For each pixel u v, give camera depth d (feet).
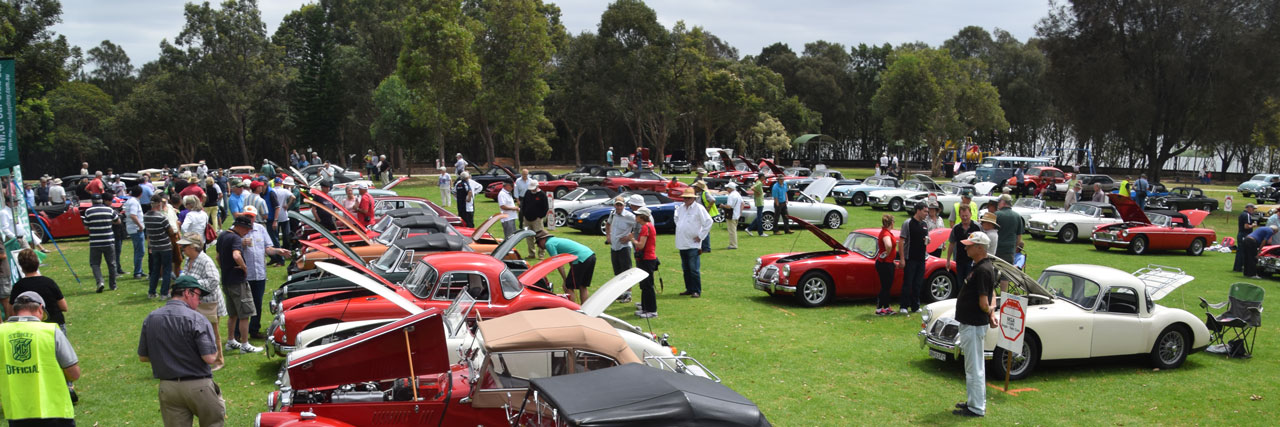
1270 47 137.49
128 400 24.85
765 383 27.32
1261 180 166.40
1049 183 130.72
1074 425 23.68
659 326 35.99
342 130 238.27
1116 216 79.30
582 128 244.83
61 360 18.60
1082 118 156.56
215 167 270.67
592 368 18.48
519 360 18.17
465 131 160.56
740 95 226.79
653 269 37.70
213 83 230.68
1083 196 129.90
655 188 111.86
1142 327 29.91
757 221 73.72
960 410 24.45
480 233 46.34
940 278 42.14
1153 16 146.61
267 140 272.92
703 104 227.40
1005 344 26.99
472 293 27.99
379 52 236.84
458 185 68.28
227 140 266.77
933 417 24.09
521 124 165.27
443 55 148.36
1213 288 52.06
